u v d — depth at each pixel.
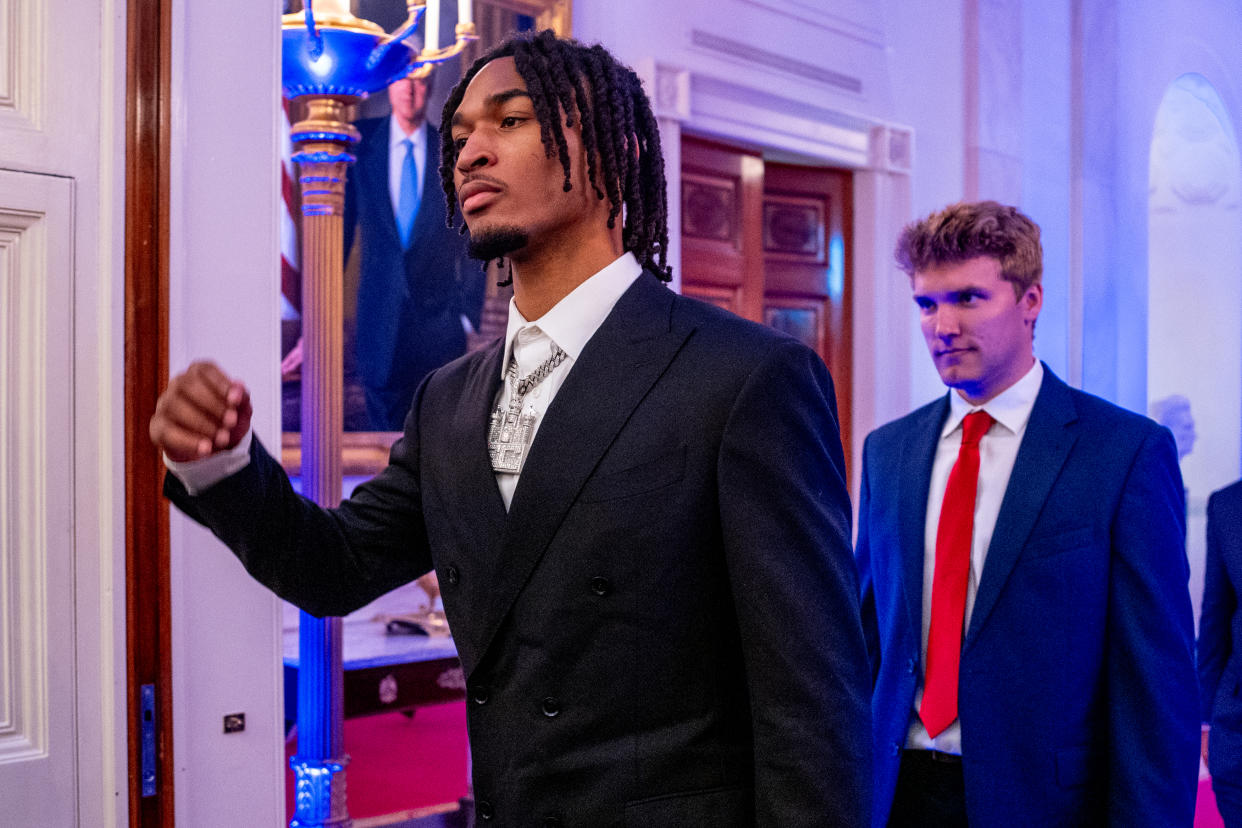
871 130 4.69
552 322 1.19
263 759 1.62
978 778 1.70
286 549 1.20
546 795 1.09
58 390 1.46
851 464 4.80
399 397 3.90
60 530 1.46
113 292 1.49
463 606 1.16
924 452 1.94
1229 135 6.45
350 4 2.50
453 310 4.03
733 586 1.07
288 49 2.47
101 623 1.49
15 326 1.43
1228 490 2.21
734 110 4.18
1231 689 2.10
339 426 2.65
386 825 3.26
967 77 5.08
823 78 4.52
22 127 1.43
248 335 1.62
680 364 1.13
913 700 1.83
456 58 3.93
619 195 1.21
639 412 1.11
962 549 1.82
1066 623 1.72
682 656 1.08
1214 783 2.09
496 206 1.15
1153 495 1.74
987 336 1.83
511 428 1.19
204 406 1.04
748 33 4.25
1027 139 5.26
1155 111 5.88
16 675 1.43
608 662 1.07
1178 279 6.59
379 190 3.82
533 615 1.10
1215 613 2.21
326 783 2.60
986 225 1.81
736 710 1.12
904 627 1.86
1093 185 5.50
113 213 1.49
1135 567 1.70
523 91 1.15
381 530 1.31
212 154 1.58
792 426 1.11
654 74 3.84
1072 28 5.50
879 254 4.73
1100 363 5.53
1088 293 5.47
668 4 4.00
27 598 1.44
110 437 1.49
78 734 1.47
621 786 1.06
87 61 1.48
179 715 1.53
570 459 1.11
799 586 1.06
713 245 4.28
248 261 1.62
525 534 1.11
